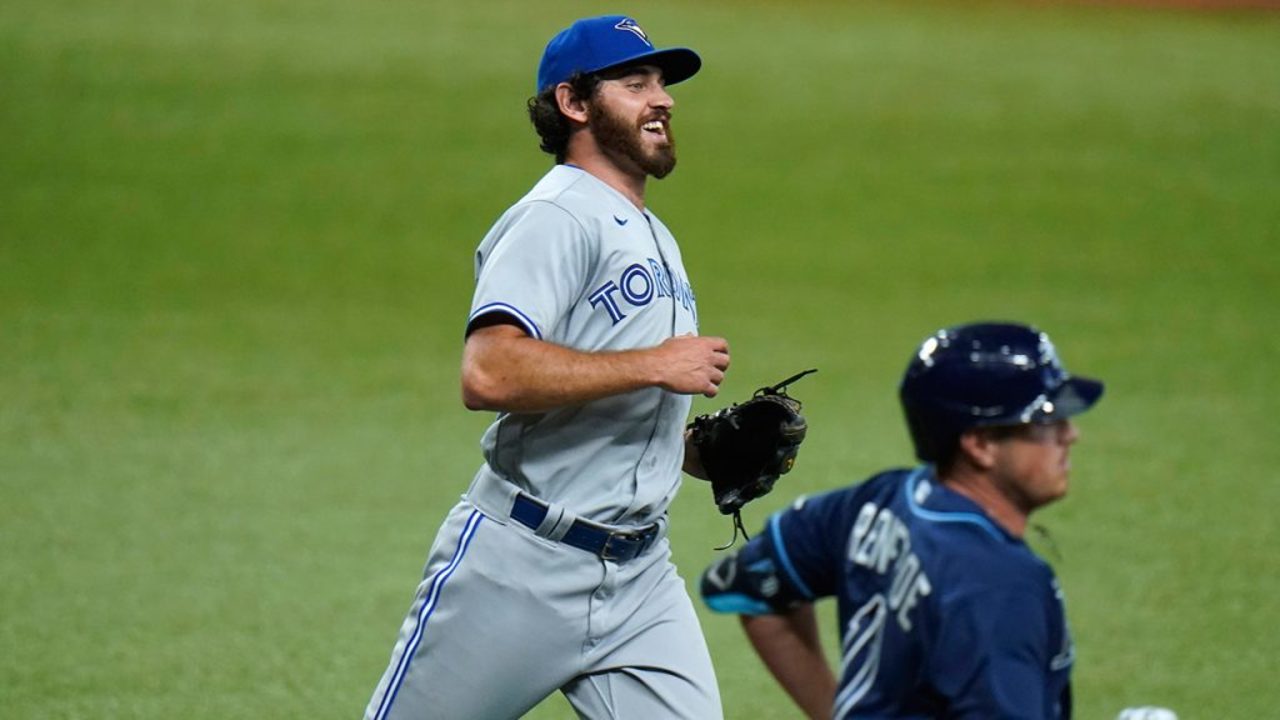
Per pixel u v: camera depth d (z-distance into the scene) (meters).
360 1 79.12
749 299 47.34
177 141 60.28
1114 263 52.28
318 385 38.47
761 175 59.88
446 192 56.94
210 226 52.78
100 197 54.84
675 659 14.99
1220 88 72.25
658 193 57.69
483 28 75.31
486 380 13.80
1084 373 40.84
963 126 65.88
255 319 44.22
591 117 14.92
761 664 23.41
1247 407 38.06
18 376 38.31
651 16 78.88
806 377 39.81
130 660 22.84
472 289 48.09
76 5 74.19
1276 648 24.08
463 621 14.66
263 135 61.31
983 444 12.22
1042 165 62.06
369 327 43.84
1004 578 11.66
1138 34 81.31
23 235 51.06
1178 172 62.00
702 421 15.72
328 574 26.70
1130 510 30.56
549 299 14.16
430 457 33.31
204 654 23.12
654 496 14.77
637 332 14.69
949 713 11.63
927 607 11.79
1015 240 54.34
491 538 14.66
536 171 59.31
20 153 58.16
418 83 67.31
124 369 39.25
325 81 67.00
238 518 29.34
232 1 77.31
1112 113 68.25
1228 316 46.97
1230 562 27.84
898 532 12.41
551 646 14.66
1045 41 79.12
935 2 85.88
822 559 13.91
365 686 22.19
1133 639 24.41
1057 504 30.88
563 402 13.77
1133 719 13.54
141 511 29.59
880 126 65.44
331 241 52.00
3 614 24.45
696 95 67.81
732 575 14.55
